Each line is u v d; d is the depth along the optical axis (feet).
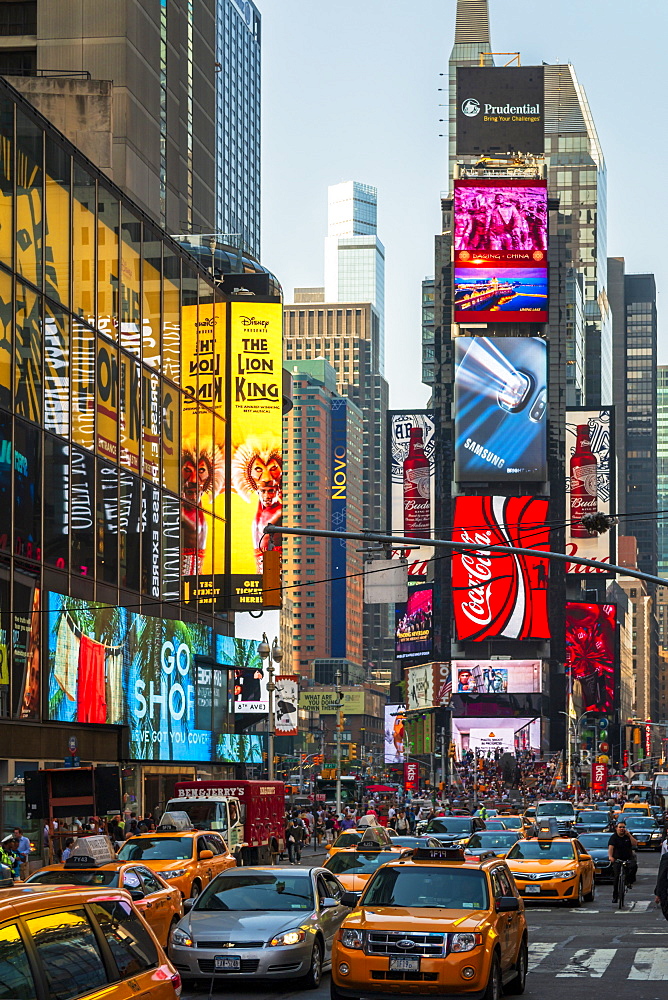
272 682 226.58
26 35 274.98
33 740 181.57
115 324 216.74
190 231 345.92
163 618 232.53
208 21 374.02
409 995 64.08
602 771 547.49
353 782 381.40
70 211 200.13
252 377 268.62
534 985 76.23
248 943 73.26
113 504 212.43
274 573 109.40
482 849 147.54
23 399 180.45
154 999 38.27
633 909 128.67
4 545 173.58
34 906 34.83
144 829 181.16
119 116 269.44
